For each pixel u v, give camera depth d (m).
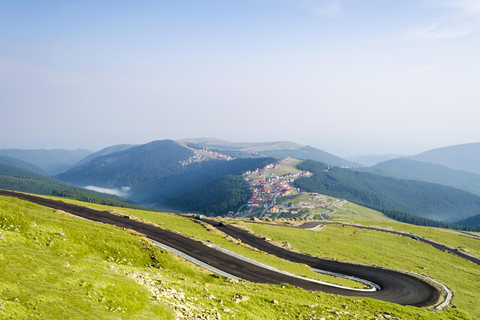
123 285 31.19
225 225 116.81
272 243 100.25
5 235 36.81
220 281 49.84
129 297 28.98
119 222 77.62
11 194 91.38
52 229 46.28
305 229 147.00
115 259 46.59
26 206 64.75
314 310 42.25
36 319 21.84
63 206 85.38
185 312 29.47
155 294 31.53
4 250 32.09
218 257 64.31
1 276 26.02
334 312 42.81
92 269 33.84
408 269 97.88
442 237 178.12
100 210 88.50
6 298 23.00
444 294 73.00
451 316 56.88
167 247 64.38
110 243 50.38
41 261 32.19
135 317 25.72
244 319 33.09
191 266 54.34
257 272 60.28
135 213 99.44
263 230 119.88
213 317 30.53
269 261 71.19
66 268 31.86
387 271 87.31
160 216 104.75
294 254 92.19
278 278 59.31
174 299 31.92
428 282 80.81
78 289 27.81
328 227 165.12
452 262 126.44
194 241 72.62
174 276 45.22
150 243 57.00
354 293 61.09
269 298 42.66
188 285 39.62
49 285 27.02
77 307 24.86
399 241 150.88
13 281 25.89
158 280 37.53
